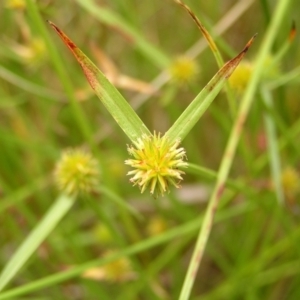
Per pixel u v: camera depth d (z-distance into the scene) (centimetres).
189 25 32
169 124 31
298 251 20
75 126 28
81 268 17
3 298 15
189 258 28
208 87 11
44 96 24
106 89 11
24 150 29
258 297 24
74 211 28
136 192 28
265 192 22
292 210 23
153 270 22
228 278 24
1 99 25
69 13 28
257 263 21
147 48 23
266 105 19
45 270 24
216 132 31
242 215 28
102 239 25
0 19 29
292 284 25
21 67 26
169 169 10
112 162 29
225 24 25
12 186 27
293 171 22
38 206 29
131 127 11
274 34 16
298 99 29
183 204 26
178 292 25
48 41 18
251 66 20
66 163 17
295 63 27
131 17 27
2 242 27
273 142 19
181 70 23
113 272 21
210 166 31
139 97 27
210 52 29
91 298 25
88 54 28
